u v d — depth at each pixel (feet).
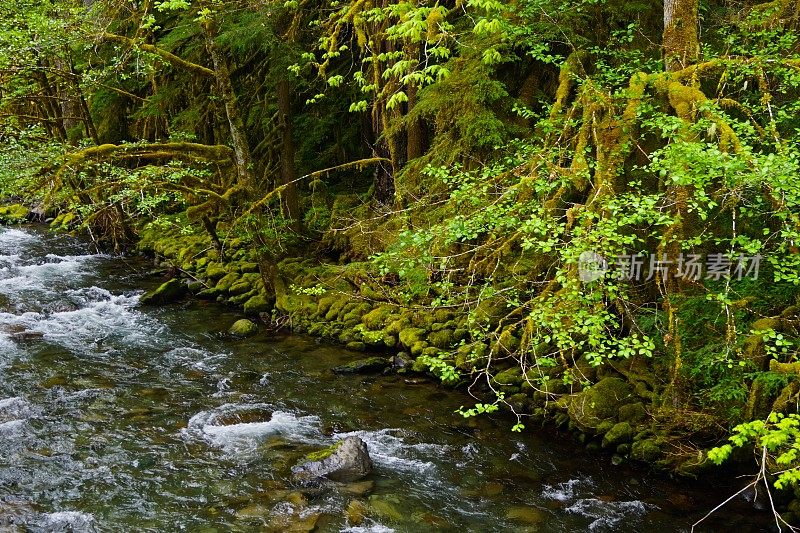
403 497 20.52
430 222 26.04
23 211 59.41
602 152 16.79
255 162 48.01
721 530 19.07
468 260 26.99
